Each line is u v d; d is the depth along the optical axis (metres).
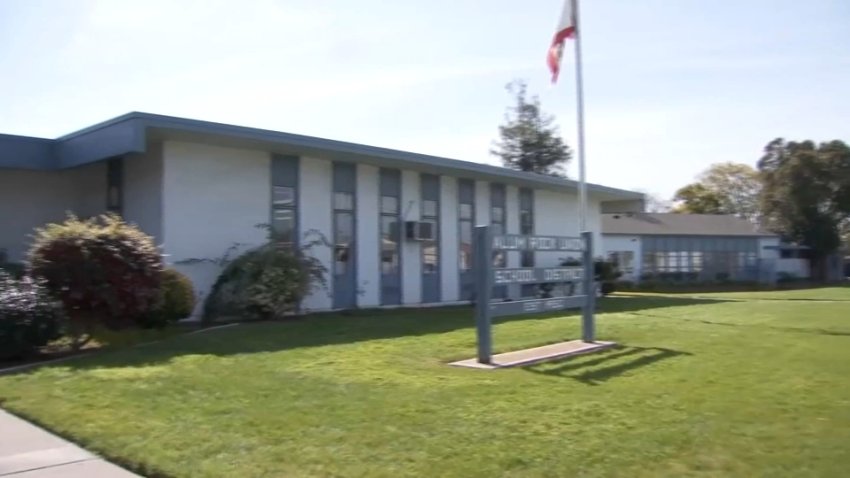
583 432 6.57
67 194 19.55
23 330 10.54
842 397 8.15
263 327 14.44
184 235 16.81
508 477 5.39
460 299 23.52
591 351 11.88
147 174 17.05
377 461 5.73
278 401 7.72
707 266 49.88
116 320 12.63
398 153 19.78
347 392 8.19
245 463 5.69
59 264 11.91
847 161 52.78
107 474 5.68
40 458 6.08
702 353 11.66
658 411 7.40
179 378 8.91
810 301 25.72
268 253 16.81
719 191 79.19
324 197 19.66
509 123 49.75
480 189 24.62
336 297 19.75
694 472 5.52
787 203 53.53
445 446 6.12
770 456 5.90
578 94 20.66
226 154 17.67
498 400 7.84
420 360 10.59
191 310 14.63
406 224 21.70
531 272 11.72
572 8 20.42
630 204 33.44
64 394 8.10
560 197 28.50
